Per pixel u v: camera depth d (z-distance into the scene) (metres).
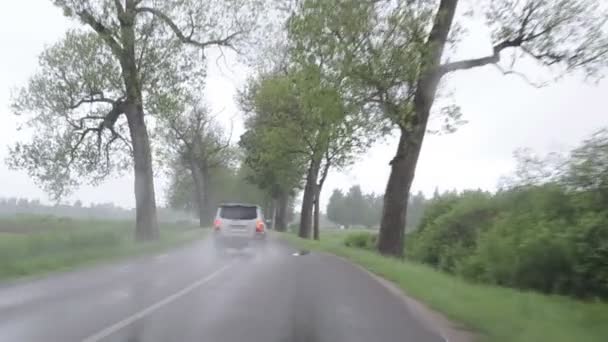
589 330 10.19
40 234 24.62
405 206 27.42
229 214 27.92
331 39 25.03
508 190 25.31
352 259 24.77
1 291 13.98
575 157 19.80
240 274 18.09
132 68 31.41
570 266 18.08
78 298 13.02
